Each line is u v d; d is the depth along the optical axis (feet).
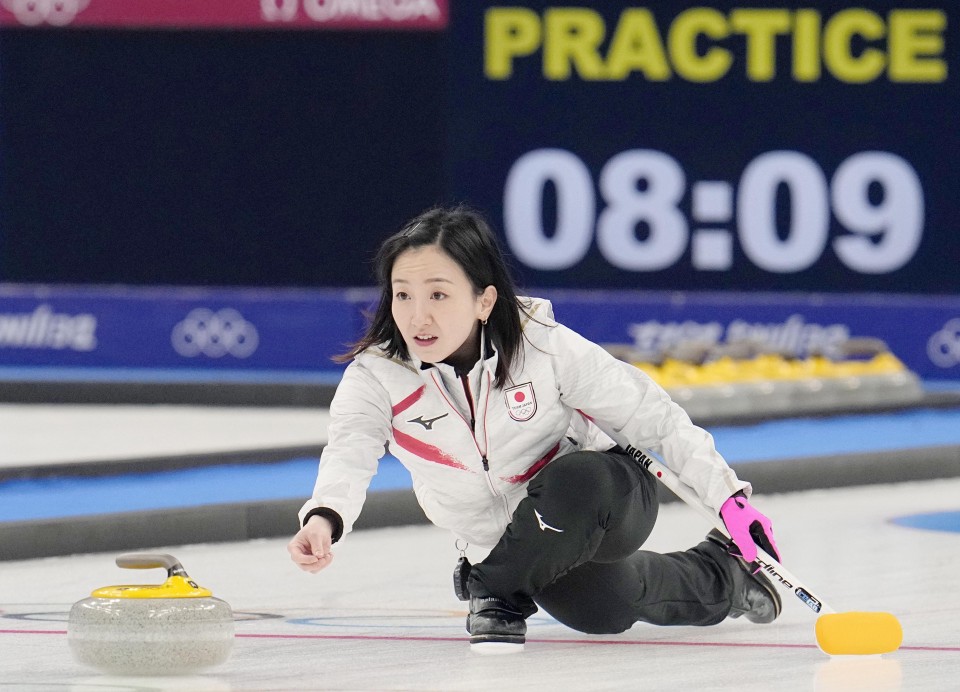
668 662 40.93
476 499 42.32
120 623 38.09
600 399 40.86
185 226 145.18
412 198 142.92
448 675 39.22
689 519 77.77
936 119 145.07
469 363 40.63
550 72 143.33
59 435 113.91
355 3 141.28
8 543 65.05
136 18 142.20
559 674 39.24
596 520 40.09
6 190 145.59
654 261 145.07
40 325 147.95
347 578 60.34
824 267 145.59
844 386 115.65
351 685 37.91
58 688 37.52
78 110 144.05
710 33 143.84
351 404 41.06
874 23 144.15
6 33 143.23
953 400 119.85
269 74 142.51
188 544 70.18
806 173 144.87
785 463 87.97
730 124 144.36
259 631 47.34
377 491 76.13
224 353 146.20
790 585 41.01
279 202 143.95
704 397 108.37
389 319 40.93
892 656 41.91
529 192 143.95
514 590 41.39
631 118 144.15
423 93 142.31
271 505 73.26
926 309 145.48
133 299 146.72
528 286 144.87
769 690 37.11
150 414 133.08
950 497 86.38
